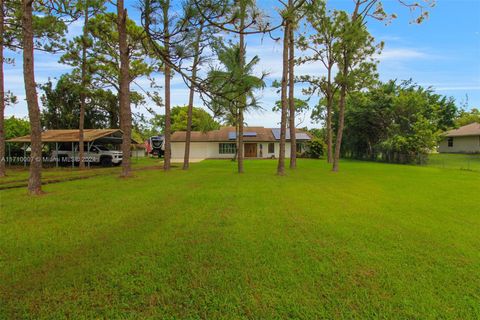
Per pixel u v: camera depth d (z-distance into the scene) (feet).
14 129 76.07
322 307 8.54
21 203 21.39
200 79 13.89
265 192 26.94
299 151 104.47
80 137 58.80
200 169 53.57
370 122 90.53
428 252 12.62
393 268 11.04
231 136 102.89
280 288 9.52
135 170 51.93
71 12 19.06
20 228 15.30
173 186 30.17
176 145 105.70
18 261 11.27
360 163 75.77
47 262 11.19
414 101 80.89
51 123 92.38
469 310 8.44
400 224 16.84
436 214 19.26
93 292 9.18
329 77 64.75
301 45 58.54
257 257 11.86
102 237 14.01
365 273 10.62
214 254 12.11
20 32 38.58
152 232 14.80
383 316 8.14
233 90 13.66
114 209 19.67
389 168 58.49
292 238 14.17
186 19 12.31
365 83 53.67
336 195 25.98
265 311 8.32
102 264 11.05
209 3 11.87
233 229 15.43
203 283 9.77
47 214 18.26
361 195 26.09
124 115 35.60
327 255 12.17
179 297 8.97
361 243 13.62
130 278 10.04
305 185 32.01
